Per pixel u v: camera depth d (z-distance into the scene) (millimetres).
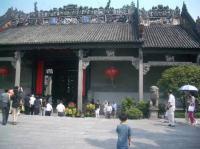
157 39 32062
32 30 36219
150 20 36562
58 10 37625
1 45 32531
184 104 26953
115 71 32562
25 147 13023
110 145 13789
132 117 25016
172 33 33875
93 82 34406
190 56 32125
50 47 31625
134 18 36000
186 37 32562
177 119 25156
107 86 34219
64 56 35281
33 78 35688
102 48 31438
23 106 28438
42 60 35625
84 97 32969
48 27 36844
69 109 29078
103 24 36562
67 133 16734
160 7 36469
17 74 32750
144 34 33625
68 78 36750
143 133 17234
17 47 32438
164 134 17016
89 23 36875
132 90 33844
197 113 26297
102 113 32875
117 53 33156
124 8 36656
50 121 21641
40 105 29312
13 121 19562
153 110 25188
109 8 36875
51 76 37031
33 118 23234
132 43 30406
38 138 15117
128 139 9828
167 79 26578
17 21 38625
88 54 33125
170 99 20375
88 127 19109
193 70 26438
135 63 30938
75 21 37156
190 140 15297
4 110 19172
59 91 36875
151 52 30641
